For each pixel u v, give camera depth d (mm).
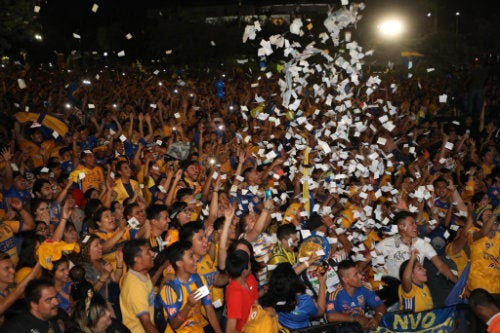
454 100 23531
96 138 12891
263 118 9703
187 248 5582
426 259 7258
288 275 5777
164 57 38375
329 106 9961
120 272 6297
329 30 7555
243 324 5434
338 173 9164
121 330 5418
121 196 9562
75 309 5199
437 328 6148
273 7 41406
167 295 5547
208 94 21688
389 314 6164
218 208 8156
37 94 18344
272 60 28969
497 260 7051
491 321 5590
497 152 14297
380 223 8289
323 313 6039
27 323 4980
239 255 5500
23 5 15477
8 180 8680
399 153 13781
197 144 13742
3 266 5441
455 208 9195
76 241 6684
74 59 33500
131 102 17953
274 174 9961
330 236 7816
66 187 8344
